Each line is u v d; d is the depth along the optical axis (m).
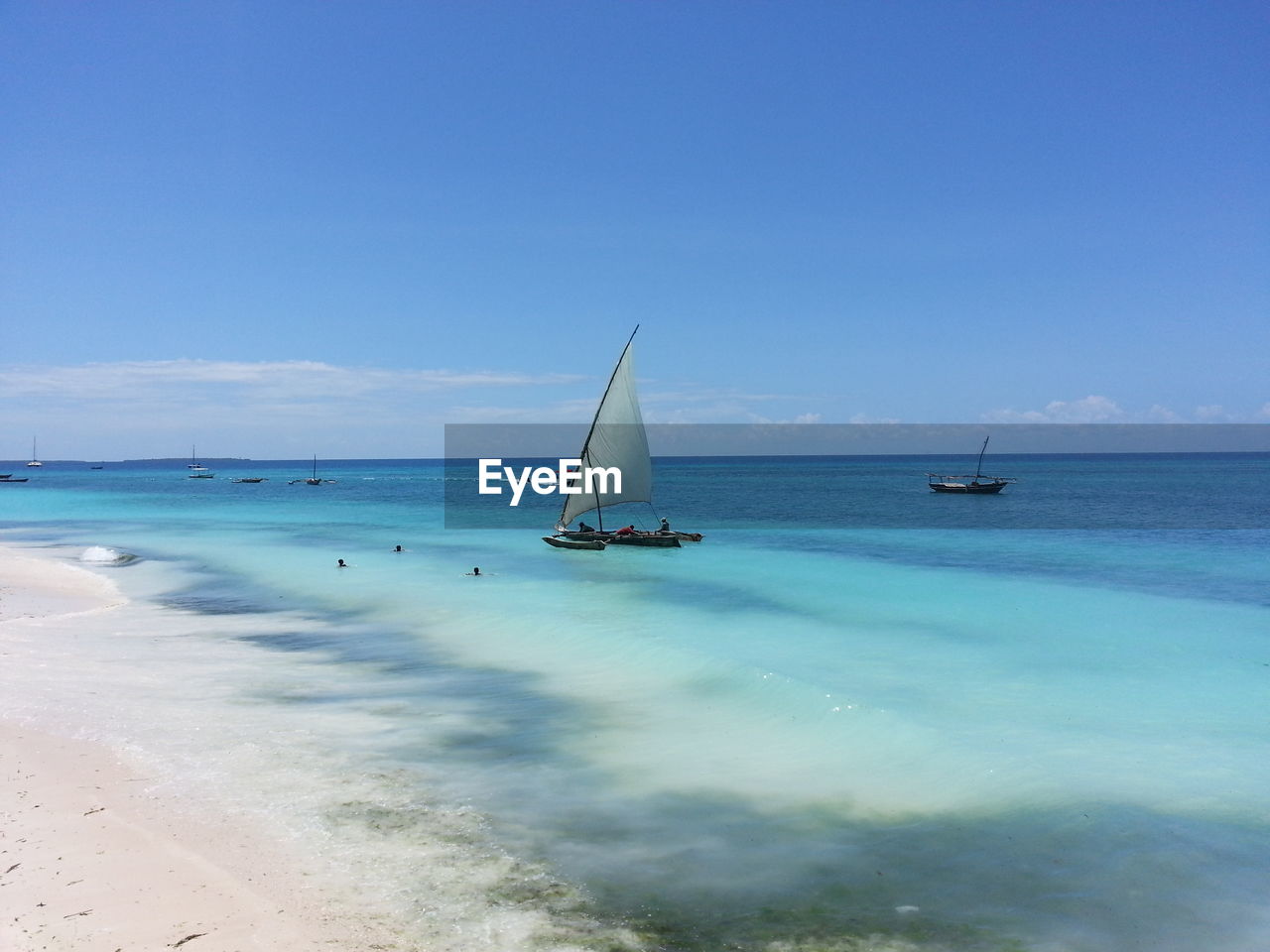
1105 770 13.35
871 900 9.39
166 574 36.94
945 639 23.31
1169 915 9.17
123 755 13.34
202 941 8.00
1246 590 31.56
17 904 8.55
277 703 16.84
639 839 10.84
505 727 15.48
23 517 74.25
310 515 76.62
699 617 26.62
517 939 8.39
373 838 10.67
